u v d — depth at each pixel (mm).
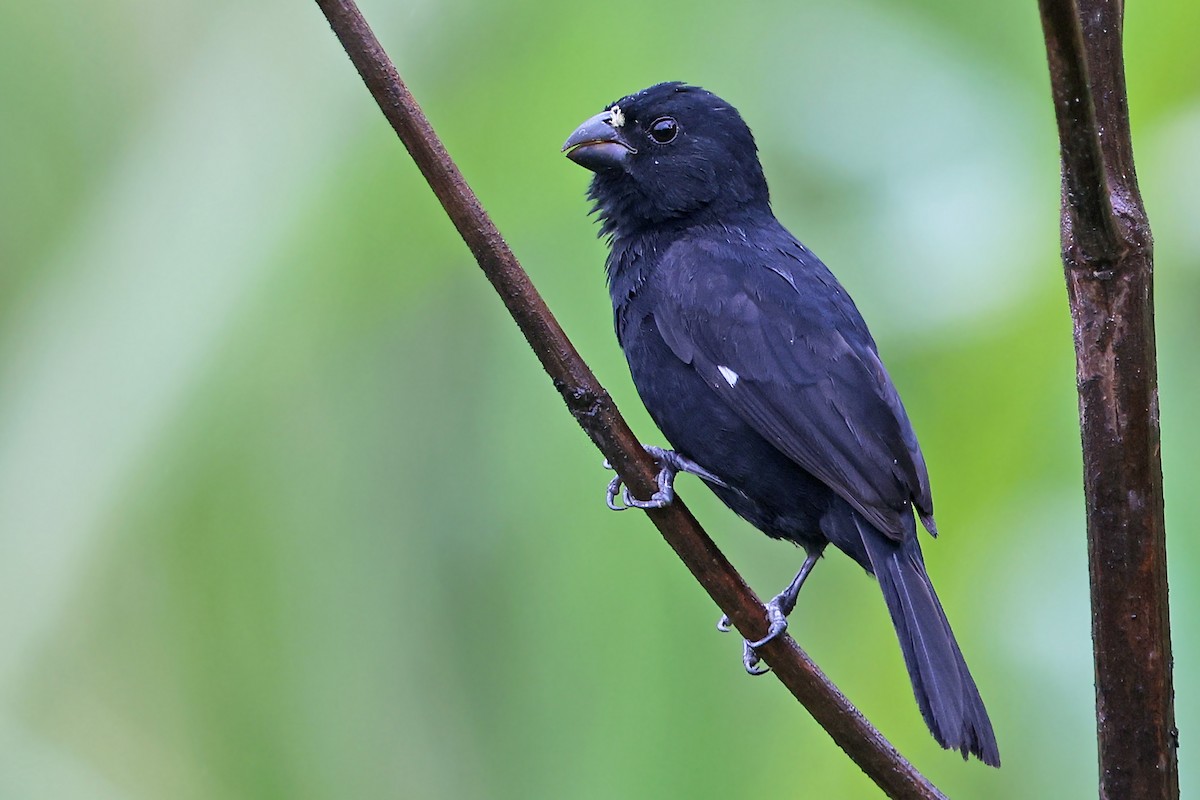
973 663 3205
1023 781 3199
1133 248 3166
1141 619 3166
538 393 3207
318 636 3197
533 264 3238
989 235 3209
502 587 3199
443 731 3195
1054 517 3201
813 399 3238
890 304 3211
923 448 3209
